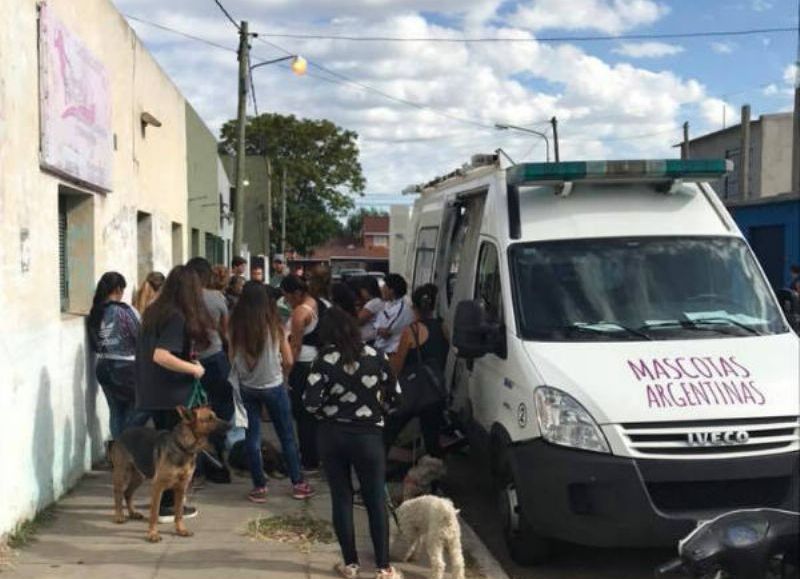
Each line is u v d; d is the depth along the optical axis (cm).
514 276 640
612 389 531
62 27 693
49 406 659
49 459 659
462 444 790
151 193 1151
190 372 618
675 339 588
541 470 532
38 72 641
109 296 756
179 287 623
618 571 592
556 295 624
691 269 640
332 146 6119
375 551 529
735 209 2392
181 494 604
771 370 552
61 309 799
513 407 580
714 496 519
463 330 627
